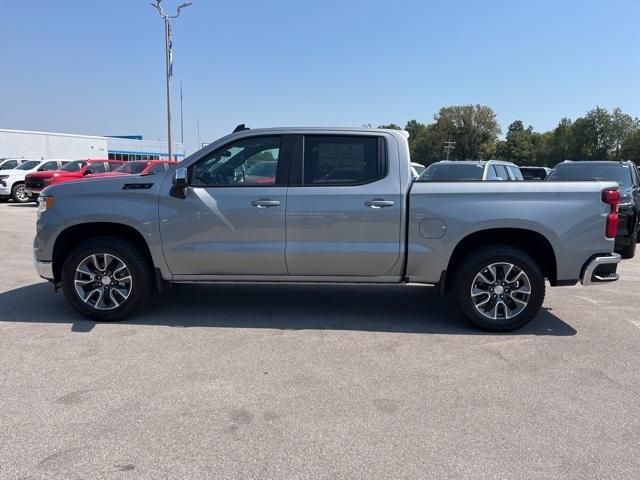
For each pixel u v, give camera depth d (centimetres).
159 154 7100
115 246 523
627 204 927
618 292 712
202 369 418
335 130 527
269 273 532
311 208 514
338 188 515
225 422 333
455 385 394
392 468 286
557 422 340
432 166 1254
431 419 341
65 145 4147
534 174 2258
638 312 607
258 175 527
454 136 11538
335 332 518
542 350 473
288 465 288
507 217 503
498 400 370
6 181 2141
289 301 634
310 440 313
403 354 459
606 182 516
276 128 531
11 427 323
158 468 283
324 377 405
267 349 466
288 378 402
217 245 523
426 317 574
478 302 522
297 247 519
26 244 1044
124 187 527
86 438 312
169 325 531
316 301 635
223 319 555
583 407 362
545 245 518
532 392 384
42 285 693
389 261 518
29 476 274
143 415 341
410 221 512
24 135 3856
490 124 11362
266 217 516
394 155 520
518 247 538
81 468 281
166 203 521
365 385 392
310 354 455
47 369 413
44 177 1967
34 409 347
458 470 285
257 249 521
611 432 328
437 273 520
